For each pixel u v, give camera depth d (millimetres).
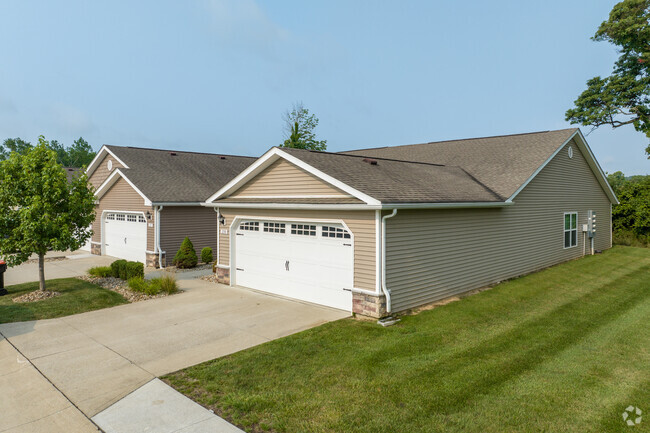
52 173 11344
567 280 13289
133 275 13469
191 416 5137
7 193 11023
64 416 5234
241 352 7262
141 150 22141
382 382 5980
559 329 8414
